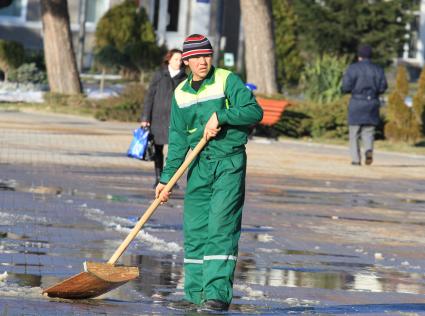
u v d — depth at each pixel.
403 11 94.69
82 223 24.97
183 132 16.61
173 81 32.50
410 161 52.91
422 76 63.34
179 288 17.81
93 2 105.50
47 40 75.75
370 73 47.12
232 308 16.28
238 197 16.11
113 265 15.96
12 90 82.31
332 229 27.19
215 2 110.06
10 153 41.81
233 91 16.20
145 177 37.09
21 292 16.41
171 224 25.91
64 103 72.81
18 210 26.44
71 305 15.59
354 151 48.06
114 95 73.19
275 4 93.12
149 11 107.88
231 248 16.03
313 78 70.25
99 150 46.50
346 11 92.75
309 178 40.91
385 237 26.38
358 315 16.31
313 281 19.44
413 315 16.61
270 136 62.34
